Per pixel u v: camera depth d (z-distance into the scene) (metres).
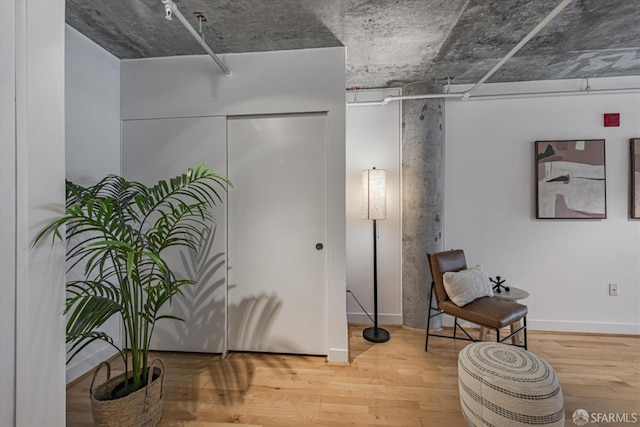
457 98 2.87
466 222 2.87
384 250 2.94
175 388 1.86
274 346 2.28
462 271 2.32
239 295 2.30
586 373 2.02
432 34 2.05
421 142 2.79
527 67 2.55
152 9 1.77
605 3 1.71
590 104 2.70
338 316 2.17
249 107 2.25
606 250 2.69
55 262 1.08
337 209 2.17
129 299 1.45
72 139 1.97
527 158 2.78
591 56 2.36
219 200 2.27
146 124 2.34
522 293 2.39
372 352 2.34
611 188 2.68
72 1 1.69
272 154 2.26
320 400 1.75
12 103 0.95
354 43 2.15
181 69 2.30
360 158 2.95
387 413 1.63
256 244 2.28
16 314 0.96
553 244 2.76
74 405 1.73
